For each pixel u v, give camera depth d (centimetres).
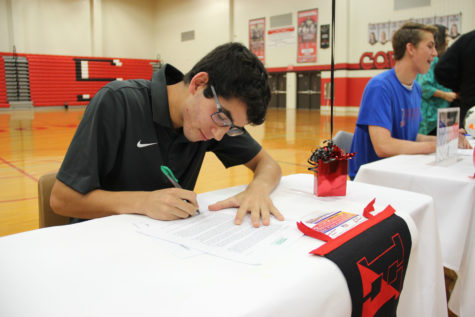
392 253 74
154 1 1463
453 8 853
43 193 112
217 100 83
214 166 425
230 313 48
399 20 931
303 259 63
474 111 195
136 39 1445
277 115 1027
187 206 83
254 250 67
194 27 1349
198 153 119
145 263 62
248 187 102
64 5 1259
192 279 56
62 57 1262
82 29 1305
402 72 192
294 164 416
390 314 76
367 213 84
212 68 84
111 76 1373
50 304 50
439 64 258
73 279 56
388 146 178
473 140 208
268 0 1160
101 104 98
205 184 343
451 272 169
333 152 102
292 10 1115
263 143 566
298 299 54
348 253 65
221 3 1260
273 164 121
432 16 883
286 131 702
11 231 230
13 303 51
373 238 72
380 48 976
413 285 95
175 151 112
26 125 781
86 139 95
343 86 1049
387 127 181
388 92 186
